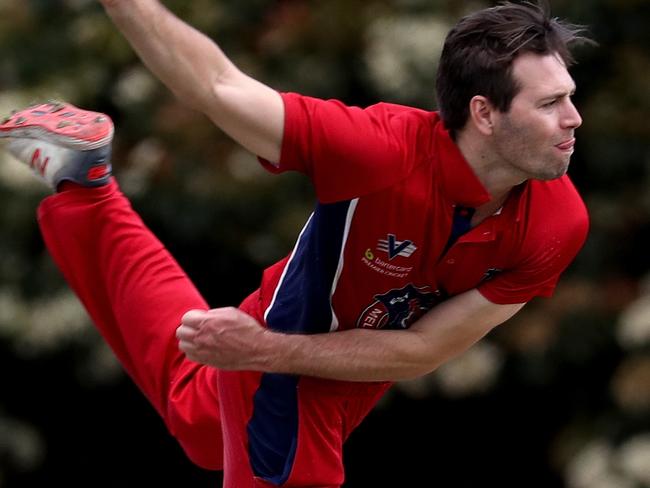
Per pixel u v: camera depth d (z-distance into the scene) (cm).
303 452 1327
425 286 1261
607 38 2925
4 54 2950
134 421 3378
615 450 2827
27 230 2891
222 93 1104
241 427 1351
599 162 2880
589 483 2719
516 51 1155
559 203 1250
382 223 1203
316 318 1286
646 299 2742
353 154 1147
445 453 3381
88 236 1393
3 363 3228
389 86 2680
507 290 1270
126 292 1406
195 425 1409
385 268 1235
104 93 2959
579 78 2973
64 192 1373
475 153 1185
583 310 2873
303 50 2847
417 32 2686
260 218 2870
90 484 3406
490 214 1222
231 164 2827
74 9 2991
